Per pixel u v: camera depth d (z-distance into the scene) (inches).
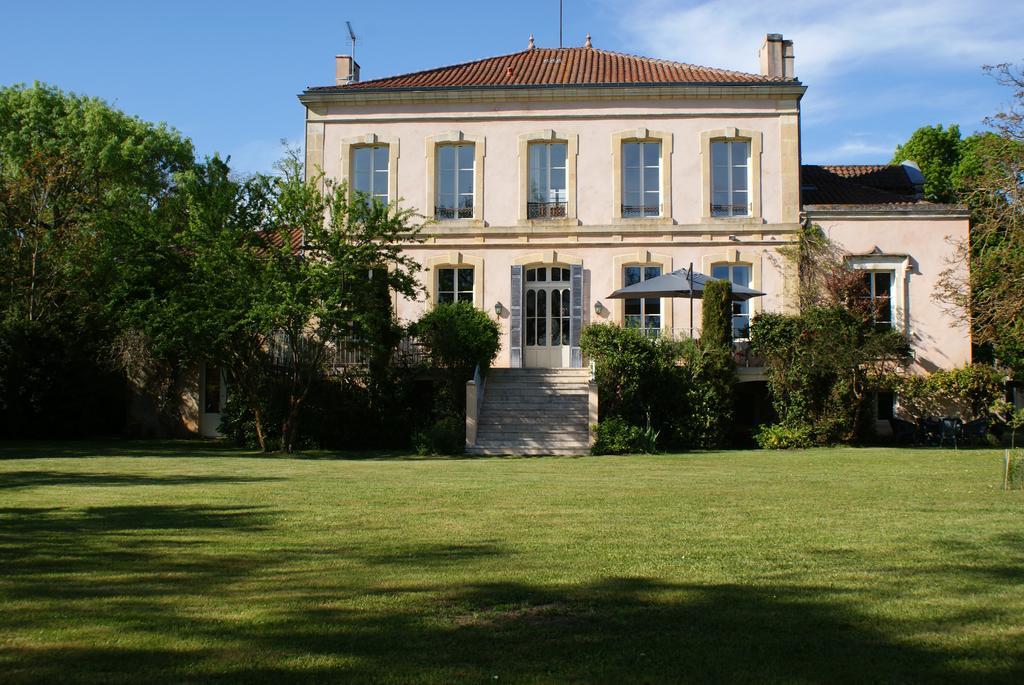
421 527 312.3
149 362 937.5
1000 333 829.2
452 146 979.9
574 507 366.6
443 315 831.1
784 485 453.1
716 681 156.0
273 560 253.6
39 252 980.6
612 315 950.4
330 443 824.9
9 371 904.9
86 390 932.0
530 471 552.1
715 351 820.0
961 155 1398.9
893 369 882.1
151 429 970.1
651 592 215.3
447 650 171.8
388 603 205.3
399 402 834.8
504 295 961.5
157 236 759.7
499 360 957.8
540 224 958.4
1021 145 762.2
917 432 847.7
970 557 256.1
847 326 818.2
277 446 796.6
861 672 160.2
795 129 945.5
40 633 181.5
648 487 445.1
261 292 733.3
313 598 209.8
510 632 183.3
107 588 219.0
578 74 1015.6
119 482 467.5
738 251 942.4
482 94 964.0
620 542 281.1
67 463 605.9
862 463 602.5
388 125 976.3
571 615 195.8
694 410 799.7
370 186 982.4
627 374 788.0
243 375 798.5
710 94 952.3
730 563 248.2
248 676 157.2
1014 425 814.5
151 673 158.4
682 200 951.6
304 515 341.4
